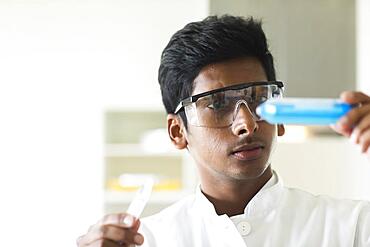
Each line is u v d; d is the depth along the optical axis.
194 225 1.18
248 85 1.03
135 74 4.48
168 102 1.17
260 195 1.12
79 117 4.41
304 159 2.41
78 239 0.98
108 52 4.48
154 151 4.17
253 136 1.00
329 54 2.97
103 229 0.92
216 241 1.14
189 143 1.13
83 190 4.29
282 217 1.14
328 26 2.97
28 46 4.46
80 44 4.48
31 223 4.25
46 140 4.38
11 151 4.35
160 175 4.55
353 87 2.96
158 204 4.00
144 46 4.50
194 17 4.48
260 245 1.11
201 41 1.07
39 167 4.34
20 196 4.29
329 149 2.42
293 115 0.71
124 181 4.12
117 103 4.37
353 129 0.71
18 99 4.41
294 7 2.95
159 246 1.17
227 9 2.88
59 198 4.28
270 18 2.94
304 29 2.96
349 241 1.09
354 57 2.97
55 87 4.44
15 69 4.44
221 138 1.03
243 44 1.06
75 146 4.37
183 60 1.09
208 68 1.06
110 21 4.50
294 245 1.11
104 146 4.23
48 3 4.49
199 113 1.05
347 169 2.42
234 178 1.05
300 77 2.96
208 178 1.13
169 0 4.49
